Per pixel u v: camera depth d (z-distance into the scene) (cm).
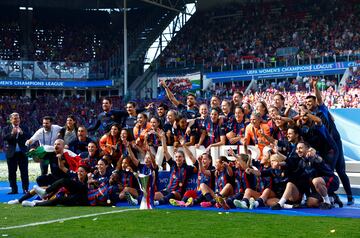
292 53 4256
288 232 753
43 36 4872
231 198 1024
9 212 982
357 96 3022
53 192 1105
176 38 4950
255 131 1123
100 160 1120
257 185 1045
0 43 4616
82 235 738
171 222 845
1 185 1627
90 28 5078
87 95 4728
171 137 1212
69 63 4428
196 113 1273
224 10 5019
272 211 975
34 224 834
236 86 4122
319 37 4297
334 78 3750
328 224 820
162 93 4303
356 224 820
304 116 1058
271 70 3941
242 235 733
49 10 5022
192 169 1130
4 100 4244
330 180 1023
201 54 4603
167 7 4591
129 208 1034
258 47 4466
